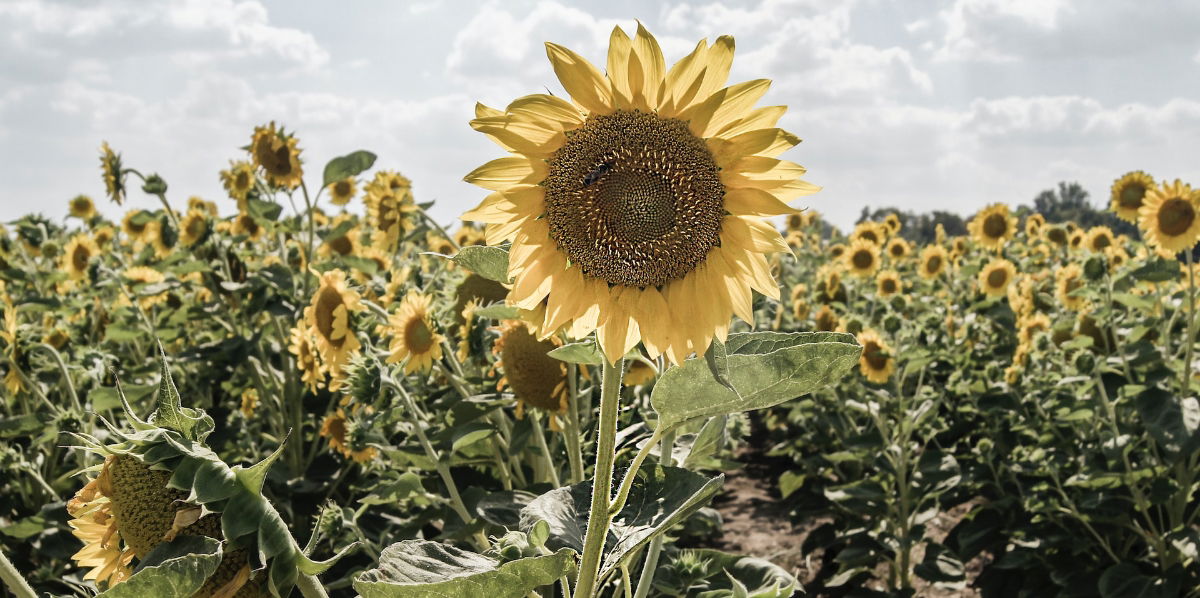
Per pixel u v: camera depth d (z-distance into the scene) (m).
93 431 4.71
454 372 4.19
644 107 1.74
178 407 1.62
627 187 1.76
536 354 3.12
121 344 7.04
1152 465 5.07
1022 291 8.80
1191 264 5.33
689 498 2.07
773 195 1.75
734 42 1.68
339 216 8.73
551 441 3.98
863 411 5.96
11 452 4.46
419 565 1.77
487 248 1.91
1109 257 7.87
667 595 2.78
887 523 5.94
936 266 11.55
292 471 5.12
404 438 4.70
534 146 1.76
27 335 5.14
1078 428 5.93
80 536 1.71
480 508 2.71
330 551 4.21
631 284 1.81
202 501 1.54
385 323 4.02
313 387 4.51
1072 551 5.30
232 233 6.96
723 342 1.70
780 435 9.27
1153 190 5.73
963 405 7.14
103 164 6.26
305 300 5.55
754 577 2.60
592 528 1.75
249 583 1.60
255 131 5.83
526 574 1.65
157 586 1.47
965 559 5.82
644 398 4.27
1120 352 5.31
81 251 7.89
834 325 8.28
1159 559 4.96
